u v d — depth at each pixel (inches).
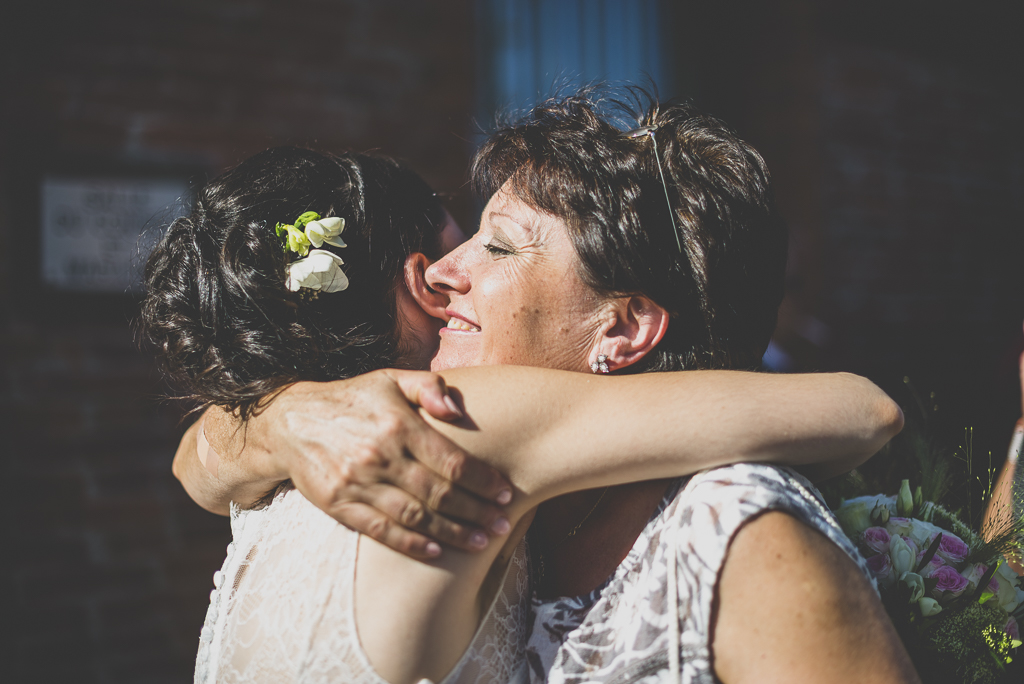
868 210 150.3
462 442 33.5
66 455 111.9
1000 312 160.1
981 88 161.2
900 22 152.8
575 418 34.9
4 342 109.6
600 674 35.3
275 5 123.1
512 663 37.9
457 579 33.1
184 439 54.7
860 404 37.3
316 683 33.4
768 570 30.9
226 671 37.2
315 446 33.7
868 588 32.3
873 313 148.8
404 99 130.8
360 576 33.7
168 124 117.6
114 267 115.2
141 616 114.0
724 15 156.9
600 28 153.0
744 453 34.2
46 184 111.4
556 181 41.3
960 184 158.7
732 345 42.5
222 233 44.8
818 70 146.9
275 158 49.9
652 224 40.4
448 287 46.7
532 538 43.5
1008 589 43.3
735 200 41.2
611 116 47.7
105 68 114.5
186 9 118.5
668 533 34.8
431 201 57.4
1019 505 46.9
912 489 52.9
